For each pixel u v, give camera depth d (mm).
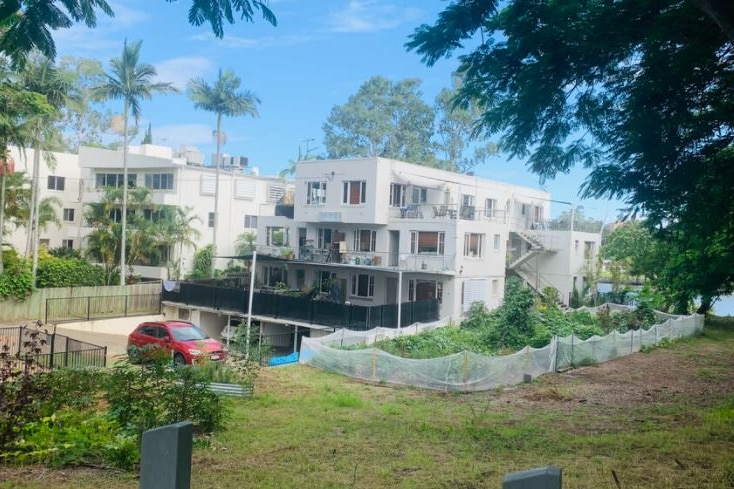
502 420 11766
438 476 7203
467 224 34281
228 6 6027
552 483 2205
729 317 38062
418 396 15203
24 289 33125
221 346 21734
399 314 29219
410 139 59062
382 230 36094
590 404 13953
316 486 6793
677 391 15781
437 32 9086
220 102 46312
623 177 10891
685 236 12648
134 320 35188
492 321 26844
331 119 61656
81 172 49188
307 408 12891
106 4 6242
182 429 3031
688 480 6801
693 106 10227
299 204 38781
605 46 9109
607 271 49500
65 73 37000
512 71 9812
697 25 8781
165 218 43406
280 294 33312
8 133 33656
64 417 8297
